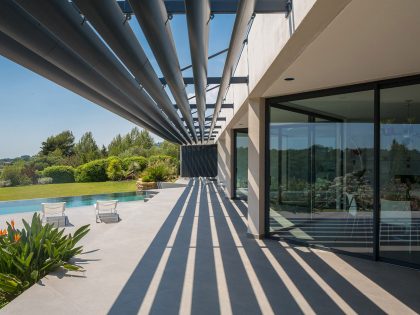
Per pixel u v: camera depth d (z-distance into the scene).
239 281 4.79
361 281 4.76
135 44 3.94
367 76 5.46
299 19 3.40
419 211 5.52
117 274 5.07
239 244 6.84
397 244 5.60
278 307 3.97
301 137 7.00
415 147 5.48
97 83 4.80
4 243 5.37
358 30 3.53
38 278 4.94
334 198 6.53
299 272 5.14
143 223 9.12
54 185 32.12
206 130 20.73
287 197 7.18
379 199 5.70
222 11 3.52
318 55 4.35
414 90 5.43
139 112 8.16
